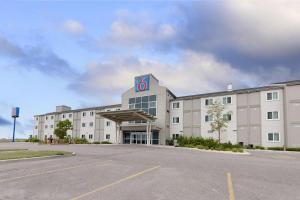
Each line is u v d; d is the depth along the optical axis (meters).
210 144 36.41
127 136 52.22
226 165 14.78
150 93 49.81
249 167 14.08
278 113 37.94
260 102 39.75
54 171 12.14
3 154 18.94
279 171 12.78
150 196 7.57
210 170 12.70
